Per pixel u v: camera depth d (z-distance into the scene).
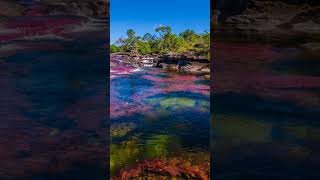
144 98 9.75
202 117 7.66
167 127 7.07
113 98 9.72
